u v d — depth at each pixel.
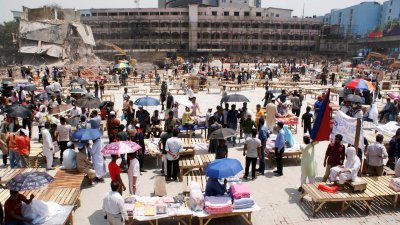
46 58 64.94
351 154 9.58
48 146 11.93
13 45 96.50
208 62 81.56
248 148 11.32
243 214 8.45
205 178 10.38
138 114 15.32
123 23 106.25
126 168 12.19
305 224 8.64
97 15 108.56
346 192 9.33
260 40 111.12
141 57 94.12
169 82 41.47
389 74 52.03
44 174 7.54
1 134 12.41
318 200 8.89
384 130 13.62
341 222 8.73
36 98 21.22
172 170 11.40
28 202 7.64
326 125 10.40
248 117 14.56
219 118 15.30
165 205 8.43
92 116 14.37
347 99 17.27
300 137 16.78
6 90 23.34
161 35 107.81
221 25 108.88
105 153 9.21
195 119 16.80
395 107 19.44
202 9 108.69
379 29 113.94
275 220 8.84
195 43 107.44
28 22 65.69
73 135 11.02
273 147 12.91
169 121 14.55
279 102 19.30
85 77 42.56
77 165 10.78
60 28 66.69
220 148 10.65
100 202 9.82
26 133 12.02
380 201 9.99
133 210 8.21
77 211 9.27
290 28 112.19
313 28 113.75
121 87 37.06
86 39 71.75
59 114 17.08
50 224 7.54
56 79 36.94
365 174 11.20
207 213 8.27
